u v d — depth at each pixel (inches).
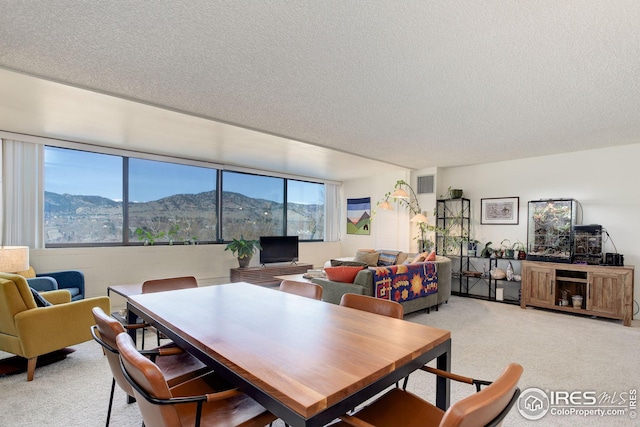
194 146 189.5
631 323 162.7
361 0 65.2
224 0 65.5
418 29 74.9
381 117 136.0
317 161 230.8
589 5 65.9
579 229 181.9
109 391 92.2
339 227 323.0
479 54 85.7
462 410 31.8
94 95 114.7
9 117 138.9
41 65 93.0
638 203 176.2
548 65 91.1
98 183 195.0
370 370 42.9
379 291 150.4
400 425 50.7
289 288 98.2
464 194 243.3
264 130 156.6
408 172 265.4
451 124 144.5
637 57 86.1
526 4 65.9
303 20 72.0
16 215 164.9
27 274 146.9
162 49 84.6
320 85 105.7
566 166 199.3
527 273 191.5
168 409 42.0
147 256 202.2
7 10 68.0
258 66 93.5
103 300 115.2
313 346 50.9
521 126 146.6
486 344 131.8
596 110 125.5
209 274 229.6
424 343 52.9
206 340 52.7
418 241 254.7
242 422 50.6
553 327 155.4
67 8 67.7
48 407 84.0
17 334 98.0
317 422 35.5
